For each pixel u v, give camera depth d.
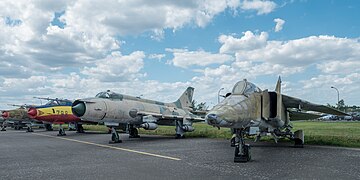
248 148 10.99
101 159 11.71
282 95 15.67
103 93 21.59
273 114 14.65
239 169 9.18
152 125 22.22
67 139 23.12
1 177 8.28
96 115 19.53
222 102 12.16
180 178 7.83
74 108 18.92
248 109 12.20
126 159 11.64
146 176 8.16
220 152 13.81
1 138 24.52
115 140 19.58
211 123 10.66
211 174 8.37
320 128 35.97
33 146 17.45
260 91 13.84
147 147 16.39
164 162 10.75
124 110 21.34
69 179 7.90
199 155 12.73
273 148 15.37
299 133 15.99
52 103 29.77
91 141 21.05
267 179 7.64
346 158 11.50
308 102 16.17
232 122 11.05
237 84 13.47
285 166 9.71
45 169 9.49
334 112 18.03
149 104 24.77
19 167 9.94
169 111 26.30
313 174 8.27
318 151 13.97
